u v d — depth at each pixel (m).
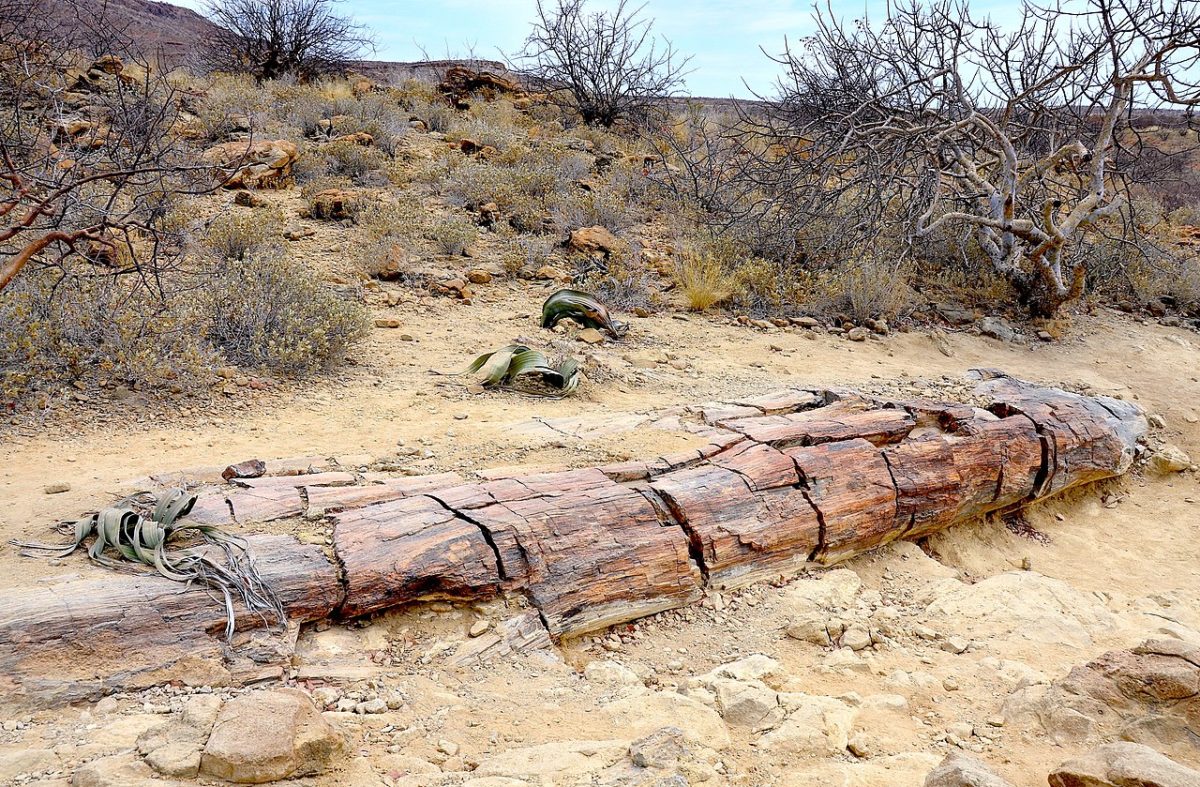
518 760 3.03
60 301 6.14
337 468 4.96
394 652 3.72
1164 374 9.28
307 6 19.94
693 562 4.67
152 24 20.25
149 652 3.27
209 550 3.75
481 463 5.16
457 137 15.41
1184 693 3.53
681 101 20.06
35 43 7.97
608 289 9.74
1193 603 5.63
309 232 10.14
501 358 6.91
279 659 3.44
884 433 5.94
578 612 4.16
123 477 4.62
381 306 8.60
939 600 5.05
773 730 3.43
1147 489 7.50
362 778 2.90
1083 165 11.70
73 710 3.03
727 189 12.70
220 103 14.36
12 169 4.04
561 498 4.52
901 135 10.41
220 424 5.64
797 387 7.27
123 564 3.68
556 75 19.00
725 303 9.95
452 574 3.92
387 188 12.28
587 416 6.08
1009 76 10.97
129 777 2.63
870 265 10.12
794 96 13.77
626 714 3.45
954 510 5.93
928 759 3.35
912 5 10.95
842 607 4.80
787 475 5.20
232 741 2.77
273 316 7.02
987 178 12.28
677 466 5.18
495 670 3.73
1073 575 6.05
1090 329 10.45
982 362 9.12
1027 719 3.70
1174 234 14.48
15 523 4.00
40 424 5.29
